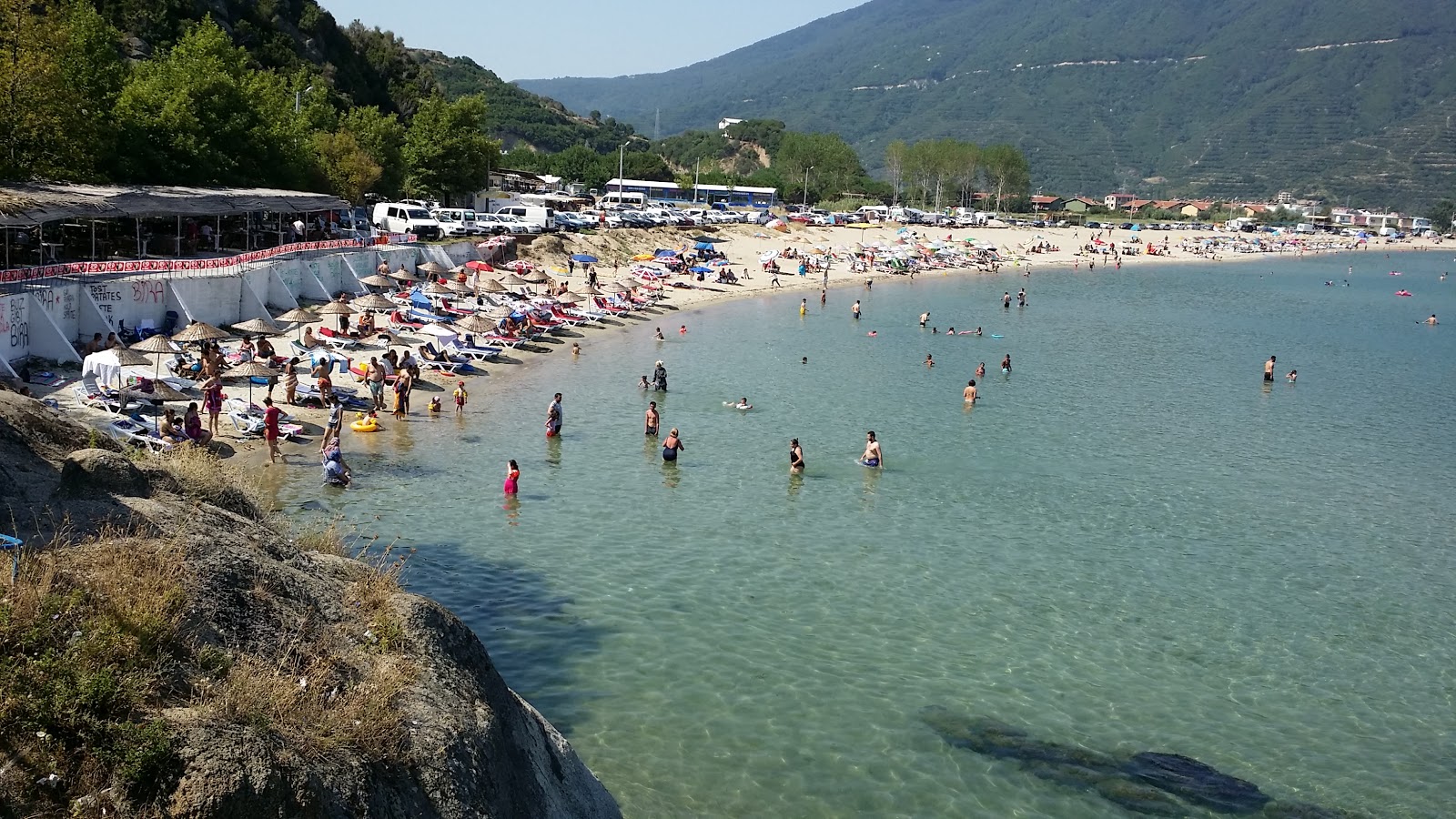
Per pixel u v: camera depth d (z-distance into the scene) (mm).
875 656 25969
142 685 11398
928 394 59281
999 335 85312
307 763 11727
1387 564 34344
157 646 12102
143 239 63719
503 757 14758
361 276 72188
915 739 22219
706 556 32156
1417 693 25594
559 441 44688
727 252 133875
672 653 25500
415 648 15156
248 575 14711
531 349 65688
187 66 75938
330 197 80812
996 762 21531
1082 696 24516
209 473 18391
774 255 128500
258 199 69438
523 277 83625
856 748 21734
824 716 22938
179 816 10453
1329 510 40188
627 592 29047
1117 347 81625
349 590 16406
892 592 30078
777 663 25297
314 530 25422
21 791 9930
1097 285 137375
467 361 57500
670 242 127062
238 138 77375
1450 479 45469
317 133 95875
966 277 140000
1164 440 50500
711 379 60438
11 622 11117
